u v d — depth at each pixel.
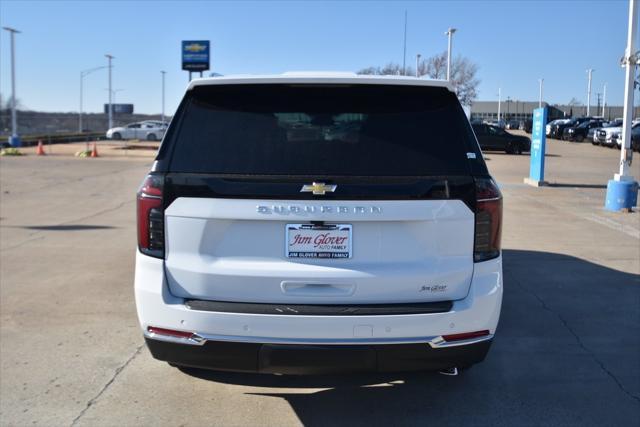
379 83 3.41
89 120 77.38
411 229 3.27
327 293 3.25
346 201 3.22
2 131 55.91
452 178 3.28
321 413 3.84
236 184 3.24
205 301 3.28
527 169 23.36
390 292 3.26
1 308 5.76
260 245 3.27
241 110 3.43
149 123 51.84
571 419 3.78
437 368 3.34
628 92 12.05
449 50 34.94
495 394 4.10
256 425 3.69
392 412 3.85
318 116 3.41
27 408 3.85
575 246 8.67
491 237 3.36
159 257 3.32
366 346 3.20
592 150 36.50
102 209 12.23
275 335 3.20
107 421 3.71
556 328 5.34
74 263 7.55
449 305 3.27
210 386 4.17
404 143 3.36
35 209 12.18
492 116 115.44
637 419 3.78
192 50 42.00
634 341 5.06
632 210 12.14
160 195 3.30
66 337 5.04
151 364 4.51
